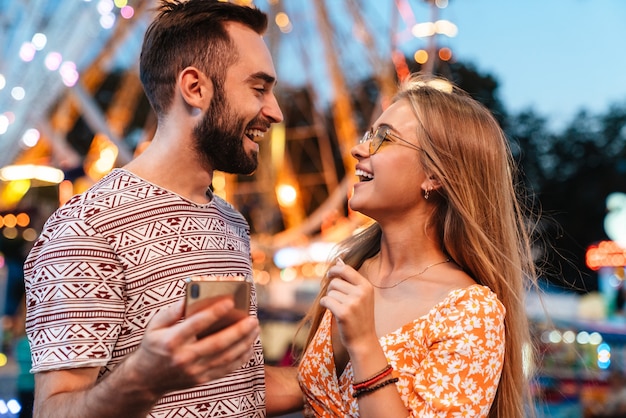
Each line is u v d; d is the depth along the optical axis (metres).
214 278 1.81
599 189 30.69
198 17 2.59
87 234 2.33
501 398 2.71
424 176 2.69
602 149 31.20
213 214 2.65
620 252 19.41
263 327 10.88
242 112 2.60
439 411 2.36
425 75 2.98
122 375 1.90
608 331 9.74
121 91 14.52
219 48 2.57
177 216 2.52
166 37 2.62
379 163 2.68
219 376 1.86
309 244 15.20
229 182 15.28
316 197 22.58
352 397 2.58
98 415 1.97
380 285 2.76
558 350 9.29
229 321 1.82
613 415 8.97
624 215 23.72
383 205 2.69
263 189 16.33
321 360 2.73
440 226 2.75
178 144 2.59
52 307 2.27
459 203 2.63
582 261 29.52
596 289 22.67
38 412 2.22
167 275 2.44
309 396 2.79
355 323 2.31
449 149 2.66
